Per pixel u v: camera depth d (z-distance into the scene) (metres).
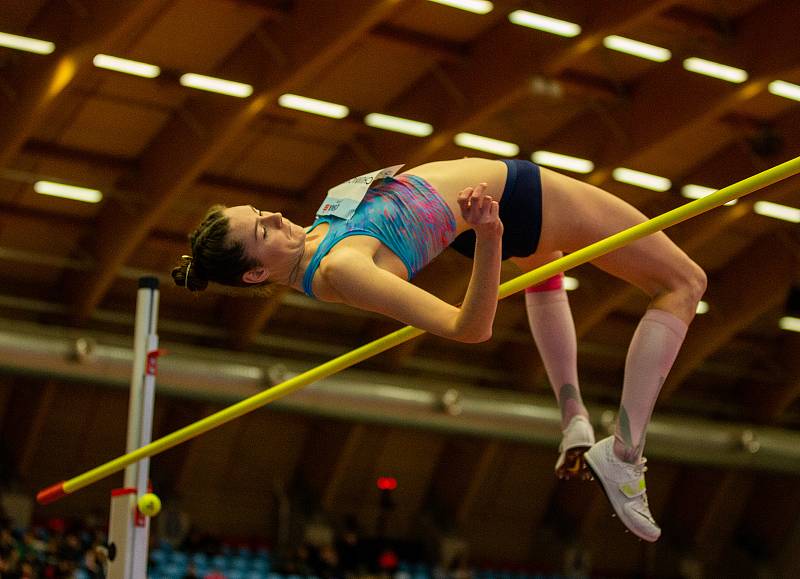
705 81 15.43
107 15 13.30
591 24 14.09
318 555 21.12
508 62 14.98
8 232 18.55
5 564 15.20
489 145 17.27
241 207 3.31
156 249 19.28
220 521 23.34
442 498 25.30
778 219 19.91
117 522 5.41
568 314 3.84
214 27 14.73
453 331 2.97
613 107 16.75
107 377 18.20
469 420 21.00
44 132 16.48
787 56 14.27
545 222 3.41
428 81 16.28
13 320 19.72
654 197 19.05
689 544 26.84
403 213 3.22
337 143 17.62
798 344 24.00
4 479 21.28
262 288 3.43
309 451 24.06
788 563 26.06
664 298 3.50
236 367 19.44
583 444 3.66
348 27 13.59
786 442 23.50
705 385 25.47
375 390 20.44
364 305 3.08
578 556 25.55
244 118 15.32
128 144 17.17
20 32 14.18
